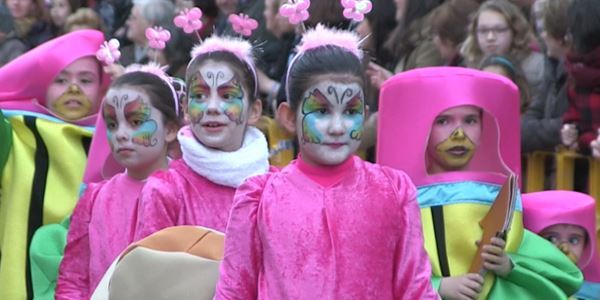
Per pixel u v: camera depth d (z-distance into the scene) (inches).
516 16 806.5
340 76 530.0
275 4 861.2
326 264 514.9
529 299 636.7
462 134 645.9
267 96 851.4
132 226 648.4
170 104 658.2
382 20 849.5
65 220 746.8
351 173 530.0
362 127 536.1
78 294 655.8
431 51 834.8
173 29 874.1
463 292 625.0
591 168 768.3
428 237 641.0
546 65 806.5
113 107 653.9
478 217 641.6
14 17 1012.5
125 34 1004.6
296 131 538.9
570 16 753.6
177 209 607.2
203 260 528.7
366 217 521.0
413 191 531.2
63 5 1015.0
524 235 658.8
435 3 851.4
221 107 607.8
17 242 751.1
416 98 645.3
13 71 770.2
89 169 713.6
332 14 802.8
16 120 768.3
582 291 689.6
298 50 546.6
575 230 683.4
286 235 518.9
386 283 519.5
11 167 766.5
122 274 528.1
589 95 760.3
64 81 772.0
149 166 655.8
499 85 647.8
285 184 528.1
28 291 743.7
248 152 613.9
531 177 797.2
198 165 610.9
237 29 653.9
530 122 789.2
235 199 530.3
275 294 515.2
